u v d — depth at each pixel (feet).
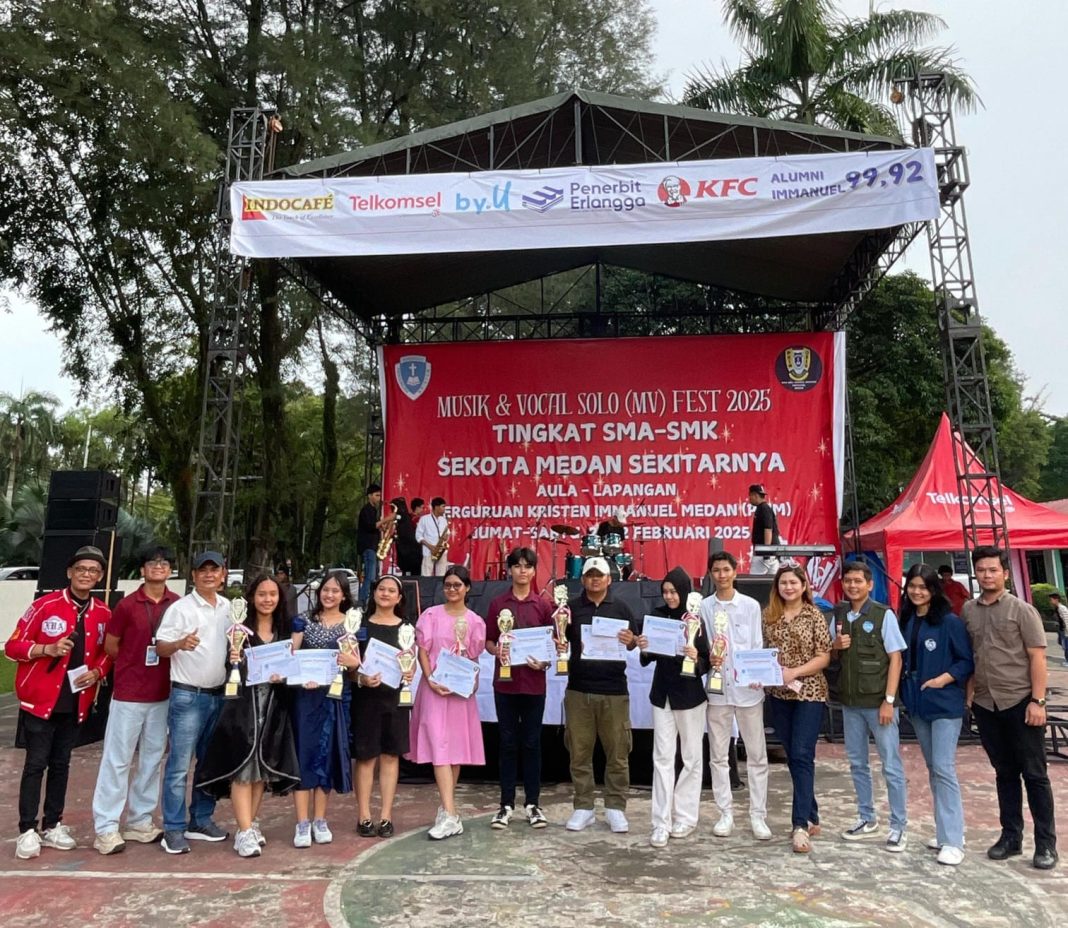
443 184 30.96
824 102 57.62
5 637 73.31
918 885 15.44
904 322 71.20
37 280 57.21
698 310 53.36
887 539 41.60
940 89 32.65
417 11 55.77
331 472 70.64
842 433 44.29
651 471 45.14
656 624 18.38
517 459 45.96
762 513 35.81
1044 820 16.39
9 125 48.88
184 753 17.61
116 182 53.11
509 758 19.52
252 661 17.07
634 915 14.06
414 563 39.27
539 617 19.63
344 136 50.42
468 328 59.98
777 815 20.49
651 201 30.30
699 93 59.88
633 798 22.38
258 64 51.90
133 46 44.04
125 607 18.29
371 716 18.40
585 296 66.85
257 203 31.32
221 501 32.53
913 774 24.64
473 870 16.34
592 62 62.90
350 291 46.62
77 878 16.07
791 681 17.51
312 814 19.20
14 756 28.25
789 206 29.84
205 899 14.92
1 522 111.75
